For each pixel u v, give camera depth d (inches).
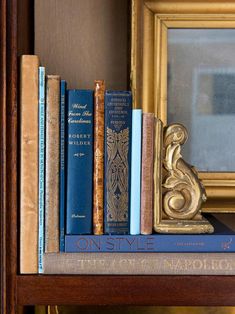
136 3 32.6
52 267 26.8
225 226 29.8
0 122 26.1
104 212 27.1
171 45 33.4
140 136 27.2
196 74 33.6
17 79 26.7
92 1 35.0
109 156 27.0
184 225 27.3
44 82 26.6
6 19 26.0
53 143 26.7
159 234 27.2
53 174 26.8
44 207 26.9
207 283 26.8
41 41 35.1
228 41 33.6
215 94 33.8
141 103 33.0
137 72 32.9
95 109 27.0
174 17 33.0
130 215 27.2
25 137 26.6
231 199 33.4
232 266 27.0
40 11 35.0
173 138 27.9
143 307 33.9
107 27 35.1
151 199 27.2
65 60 35.3
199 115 33.8
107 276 26.7
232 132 33.9
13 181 26.4
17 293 26.6
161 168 27.4
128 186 27.2
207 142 33.8
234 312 33.6
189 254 27.0
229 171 33.8
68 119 26.9
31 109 26.6
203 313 33.7
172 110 33.7
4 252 26.3
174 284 26.7
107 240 26.9
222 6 33.1
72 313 33.9
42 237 26.9
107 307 34.0
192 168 28.3
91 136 27.0
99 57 35.2
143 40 32.9
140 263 26.9
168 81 33.5
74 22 35.1
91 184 27.1
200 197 27.9
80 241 26.9
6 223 26.3
